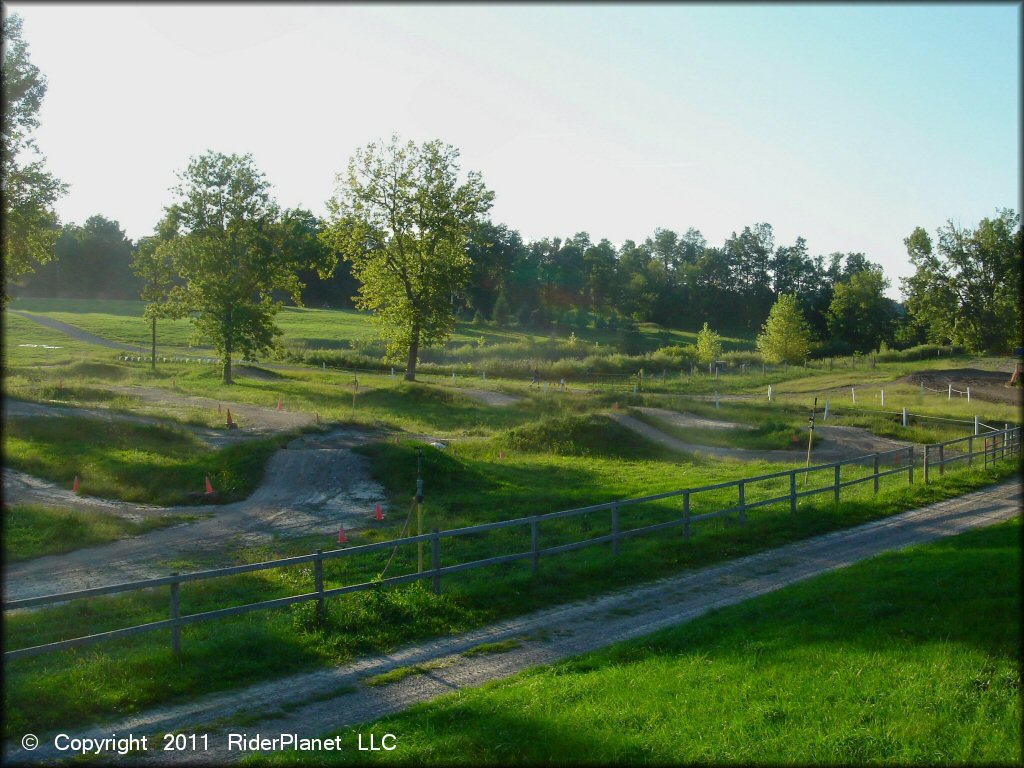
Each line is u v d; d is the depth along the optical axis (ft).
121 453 85.25
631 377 222.07
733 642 34.78
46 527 58.59
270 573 50.88
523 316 438.81
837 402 162.50
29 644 35.78
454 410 145.28
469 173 188.65
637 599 46.01
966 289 227.61
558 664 34.19
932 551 53.26
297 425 112.37
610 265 453.99
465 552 55.62
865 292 354.74
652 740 24.90
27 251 125.49
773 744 24.48
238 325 169.17
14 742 26.30
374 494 78.02
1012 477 89.97
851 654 31.73
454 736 25.75
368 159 186.91
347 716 29.50
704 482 86.38
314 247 181.16
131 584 32.24
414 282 188.03
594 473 93.97
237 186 171.42
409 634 38.73
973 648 31.83
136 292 431.84
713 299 430.20
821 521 66.33
